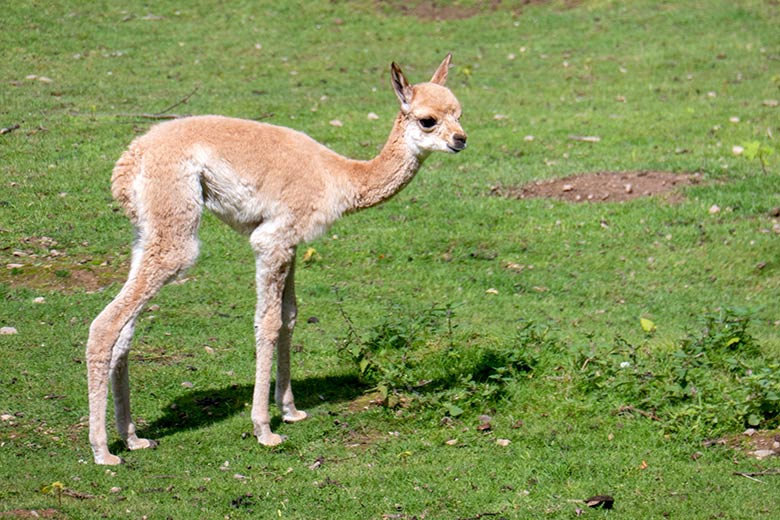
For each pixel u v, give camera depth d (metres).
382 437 7.68
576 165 14.36
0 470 6.78
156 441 7.44
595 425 7.82
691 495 6.83
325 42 20.00
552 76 18.64
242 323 9.73
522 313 10.30
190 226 7.11
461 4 22.41
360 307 10.29
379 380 8.54
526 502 6.75
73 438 7.40
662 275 11.34
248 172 7.29
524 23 21.56
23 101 15.44
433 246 11.91
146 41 19.08
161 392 8.24
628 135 15.58
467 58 19.59
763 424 7.84
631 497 6.82
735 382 8.39
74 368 8.48
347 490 6.83
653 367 8.63
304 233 7.50
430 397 8.09
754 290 11.07
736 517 6.58
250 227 7.55
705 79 18.38
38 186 12.60
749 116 16.39
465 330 9.51
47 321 9.39
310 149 7.61
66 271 10.52
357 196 7.70
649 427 7.75
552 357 8.77
